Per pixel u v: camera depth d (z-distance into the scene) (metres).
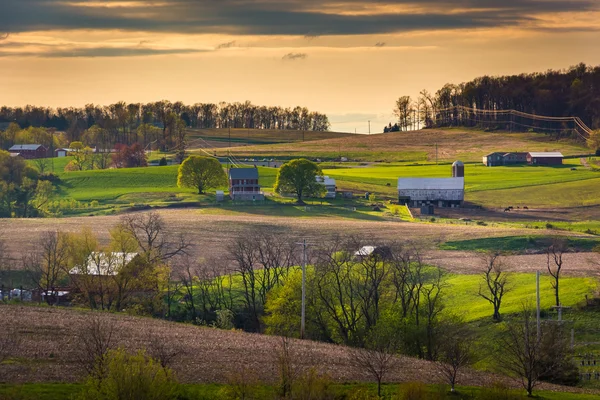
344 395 85.00
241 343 107.06
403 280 131.50
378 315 127.75
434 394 87.19
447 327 120.56
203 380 88.75
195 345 104.38
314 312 131.12
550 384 102.31
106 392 75.50
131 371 76.12
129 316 122.19
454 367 93.25
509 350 106.81
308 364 98.06
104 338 94.69
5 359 91.81
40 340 101.00
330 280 136.12
